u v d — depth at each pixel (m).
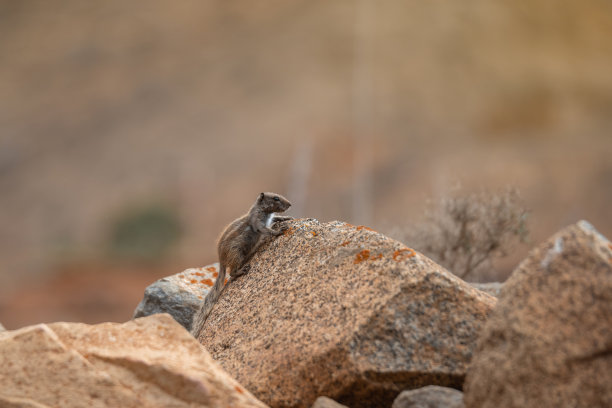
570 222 161.88
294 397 18.94
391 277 20.05
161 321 19.84
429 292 19.45
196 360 18.52
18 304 154.50
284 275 23.11
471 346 18.62
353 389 18.52
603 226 161.38
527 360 15.75
